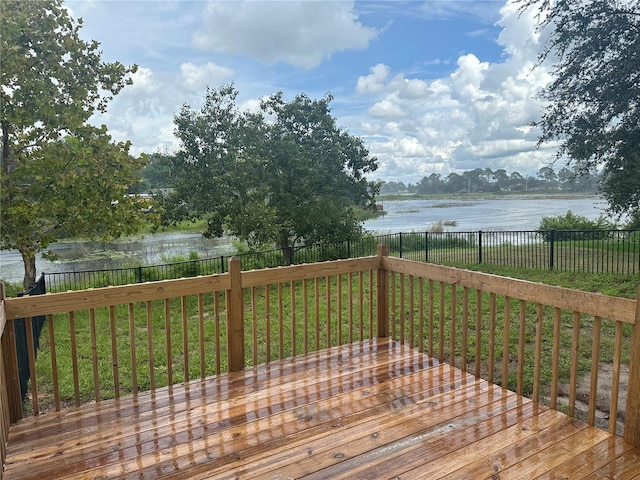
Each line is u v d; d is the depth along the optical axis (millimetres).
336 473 2311
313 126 12961
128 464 2424
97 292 3148
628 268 9633
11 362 2920
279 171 12336
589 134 9422
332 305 7727
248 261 12117
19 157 7922
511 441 2602
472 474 2285
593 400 2756
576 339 2830
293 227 12570
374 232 16828
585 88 9383
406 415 2947
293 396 3268
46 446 2623
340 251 13172
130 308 3273
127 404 3174
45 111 7605
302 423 2861
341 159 12906
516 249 14023
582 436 2646
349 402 3156
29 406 4137
